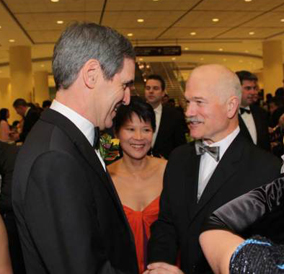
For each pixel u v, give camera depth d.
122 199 2.03
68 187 0.95
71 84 1.10
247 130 3.38
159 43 13.82
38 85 20.31
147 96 4.12
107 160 2.11
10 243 1.83
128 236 1.23
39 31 10.51
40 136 1.03
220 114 1.44
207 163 1.55
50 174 0.94
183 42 13.66
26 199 0.95
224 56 17.78
